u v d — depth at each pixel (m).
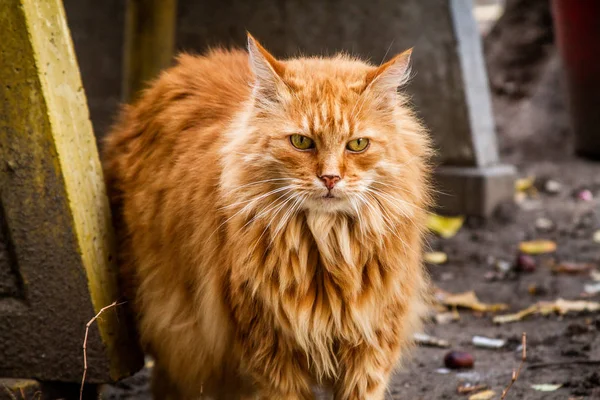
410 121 3.84
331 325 3.57
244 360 3.66
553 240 7.64
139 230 4.06
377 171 3.55
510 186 8.49
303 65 3.76
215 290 3.64
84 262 3.88
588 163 10.38
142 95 4.58
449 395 4.55
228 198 3.53
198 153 3.88
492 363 4.99
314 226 3.48
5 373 4.05
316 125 3.47
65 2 9.09
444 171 8.20
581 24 9.78
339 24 8.23
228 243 3.54
